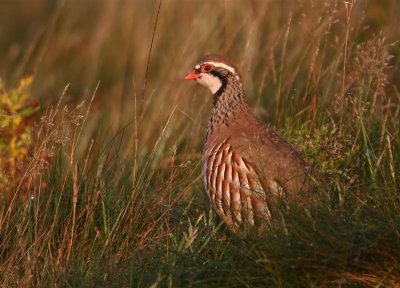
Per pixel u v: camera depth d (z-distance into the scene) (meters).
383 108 14.12
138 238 12.41
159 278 10.70
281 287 10.62
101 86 24.05
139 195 13.12
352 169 12.95
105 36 25.11
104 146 15.70
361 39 18.41
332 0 17.20
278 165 12.37
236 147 12.77
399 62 15.95
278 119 15.09
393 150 12.92
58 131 13.13
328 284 10.73
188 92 17.59
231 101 13.58
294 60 16.84
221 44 19.09
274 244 10.88
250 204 12.40
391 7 19.20
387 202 11.47
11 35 28.91
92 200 12.77
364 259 10.74
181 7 23.52
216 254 11.51
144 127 17.78
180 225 12.70
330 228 10.84
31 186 13.41
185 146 15.78
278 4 20.03
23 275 11.66
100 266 11.70
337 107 14.05
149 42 23.38
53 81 23.89
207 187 13.05
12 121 13.82
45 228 12.38
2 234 12.59
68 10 27.75
